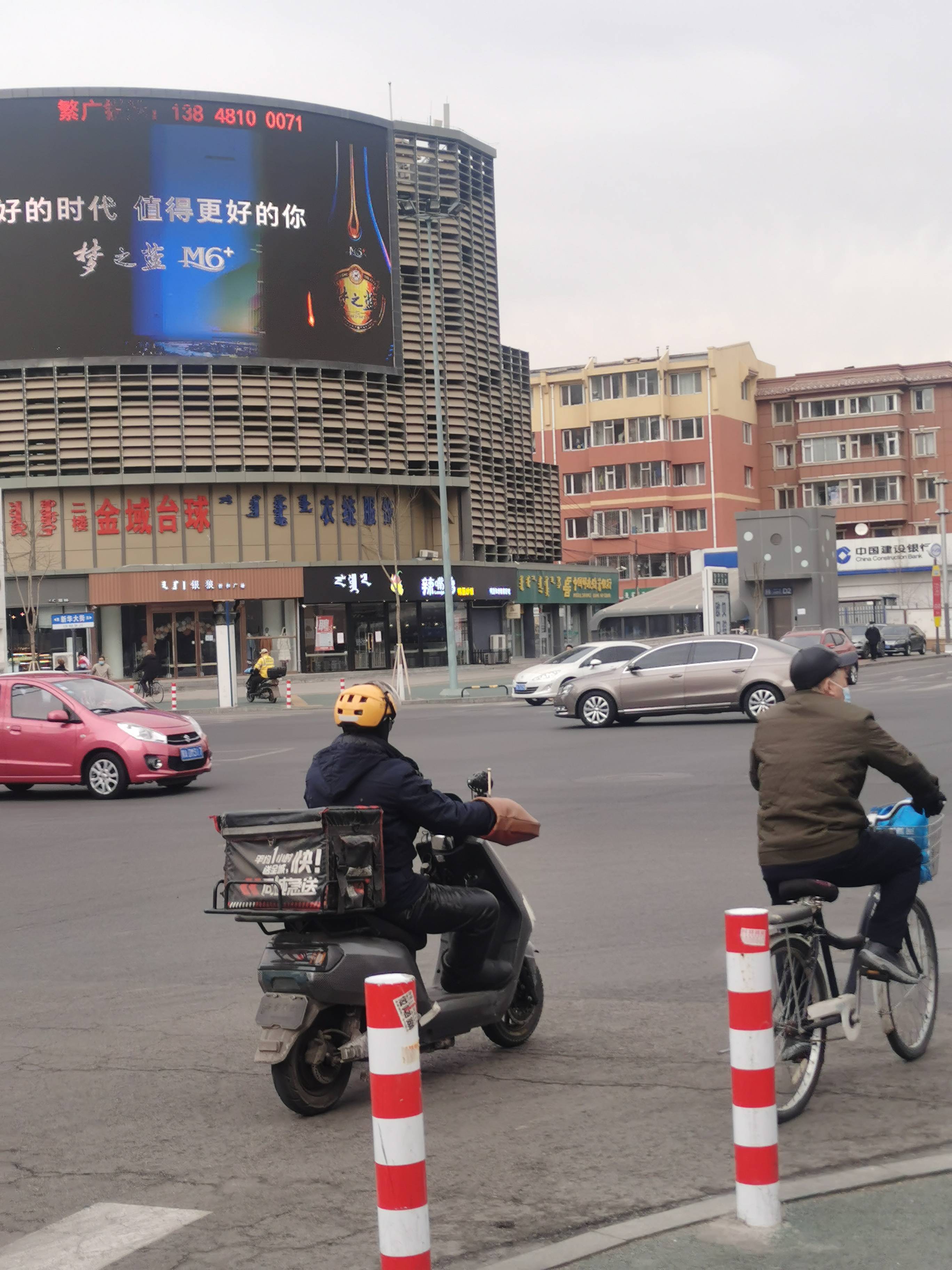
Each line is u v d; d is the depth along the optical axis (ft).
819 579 184.75
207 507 179.01
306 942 17.92
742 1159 13.09
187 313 176.76
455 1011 19.10
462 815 19.06
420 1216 10.48
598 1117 17.19
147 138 174.91
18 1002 24.68
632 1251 12.64
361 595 184.55
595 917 29.25
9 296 173.58
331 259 183.73
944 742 62.08
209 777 66.54
